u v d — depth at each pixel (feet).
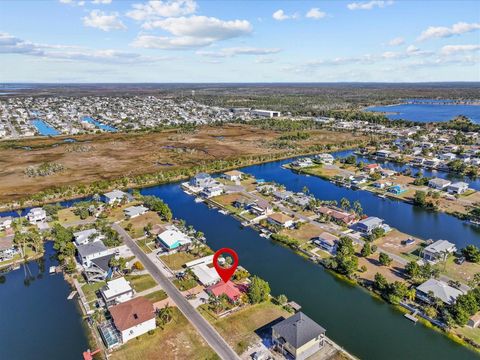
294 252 297.33
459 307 205.36
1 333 203.82
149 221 358.84
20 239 298.56
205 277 249.34
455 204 401.49
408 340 195.00
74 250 287.89
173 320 210.59
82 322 212.64
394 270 263.08
